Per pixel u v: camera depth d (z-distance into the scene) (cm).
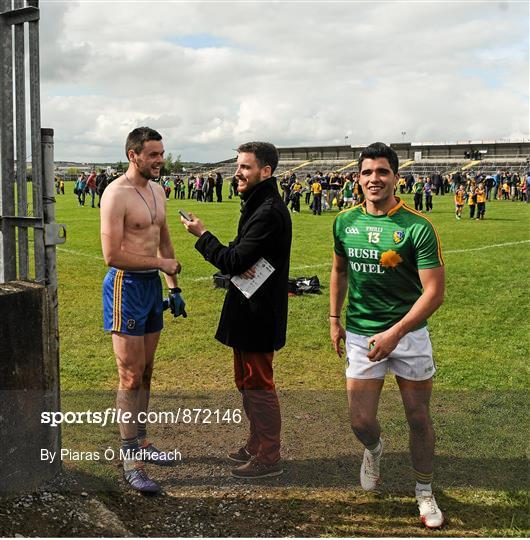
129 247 394
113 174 3241
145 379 421
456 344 751
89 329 795
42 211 371
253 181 396
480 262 1390
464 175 5481
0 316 342
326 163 8381
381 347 357
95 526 346
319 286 1071
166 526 359
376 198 355
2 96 379
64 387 567
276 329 402
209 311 905
